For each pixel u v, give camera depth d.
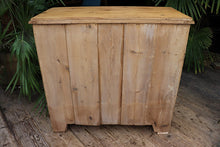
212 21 2.47
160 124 1.25
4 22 1.59
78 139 1.26
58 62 1.08
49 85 1.14
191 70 2.18
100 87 1.15
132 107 1.20
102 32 1.00
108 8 1.25
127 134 1.29
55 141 1.24
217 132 1.31
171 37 1.01
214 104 1.61
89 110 1.22
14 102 1.61
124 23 0.98
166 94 1.16
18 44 1.32
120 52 1.05
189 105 1.59
